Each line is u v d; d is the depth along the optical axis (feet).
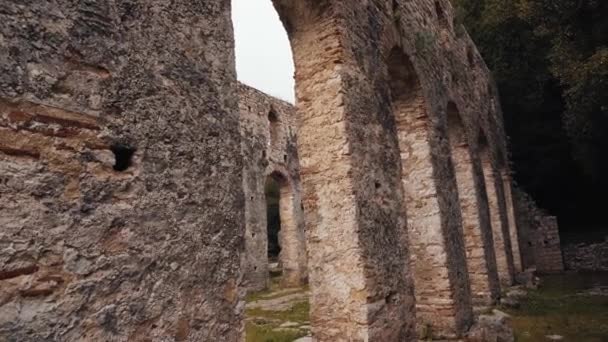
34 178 7.59
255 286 53.36
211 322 10.12
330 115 18.19
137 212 9.07
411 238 26.00
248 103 56.75
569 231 70.44
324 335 17.11
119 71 9.27
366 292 16.42
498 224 44.80
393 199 20.08
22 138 7.55
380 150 19.89
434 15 32.42
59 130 8.08
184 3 11.18
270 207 102.17
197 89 10.99
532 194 70.79
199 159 10.66
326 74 18.60
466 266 28.07
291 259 59.11
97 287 8.14
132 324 8.56
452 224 27.14
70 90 8.37
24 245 7.27
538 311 31.60
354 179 17.35
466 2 63.82
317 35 19.07
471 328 25.09
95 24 8.97
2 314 6.88
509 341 23.70
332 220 17.53
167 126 10.05
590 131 40.55
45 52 8.07
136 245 8.92
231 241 11.07
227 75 12.03
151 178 9.48
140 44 9.82
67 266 7.78
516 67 60.54
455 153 36.45
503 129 60.95
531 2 31.12
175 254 9.63
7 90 7.45
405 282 19.47
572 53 29.94
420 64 27.09
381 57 22.04
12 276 7.06
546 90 61.36
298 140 18.89
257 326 30.58
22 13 7.83
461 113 35.29
